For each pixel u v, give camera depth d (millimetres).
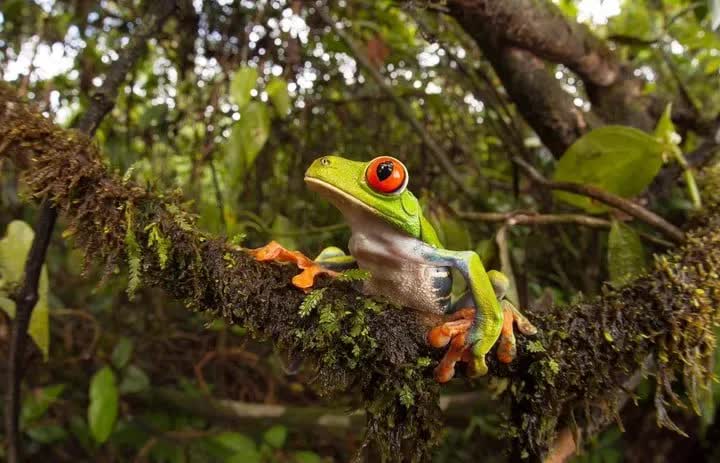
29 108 109
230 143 159
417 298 129
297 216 231
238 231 189
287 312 109
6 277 141
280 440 218
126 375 222
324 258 134
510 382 118
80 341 249
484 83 227
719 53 257
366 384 110
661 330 118
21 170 110
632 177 161
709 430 251
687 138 216
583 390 118
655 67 274
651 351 120
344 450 278
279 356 122
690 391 120
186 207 111
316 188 122
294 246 193
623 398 134
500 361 114
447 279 129
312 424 238
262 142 159
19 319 136
